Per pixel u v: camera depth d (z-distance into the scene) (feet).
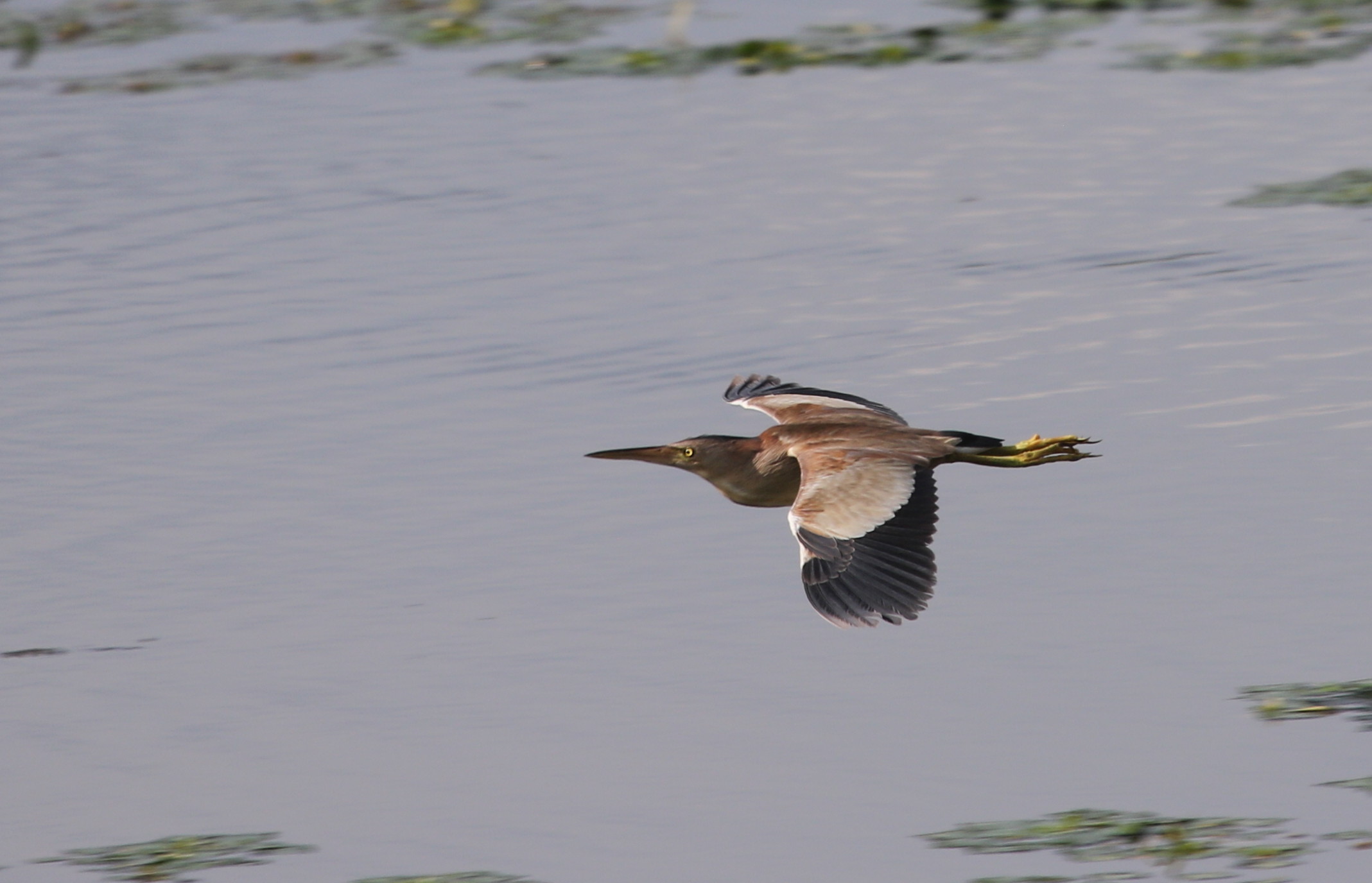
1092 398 52.37
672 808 34.65
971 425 50.83
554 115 83.82
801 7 102.32
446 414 53.31
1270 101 80.79
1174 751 35.63
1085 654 39.47
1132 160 73.72
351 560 45.42
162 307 62.64
